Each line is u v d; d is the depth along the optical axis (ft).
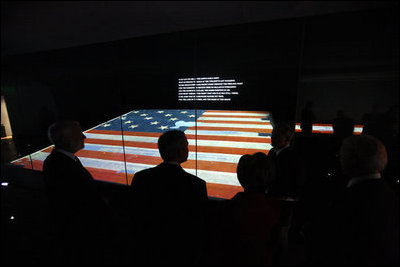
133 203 3.81
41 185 10.56
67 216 4.99
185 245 3.72
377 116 5.53
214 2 5.25
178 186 3.64
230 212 3.01
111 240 6.60
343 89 5.73
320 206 6.14
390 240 2.45
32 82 12.26
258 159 3.14
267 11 5.06
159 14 5.80
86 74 11.09
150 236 3.72
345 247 2.63
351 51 5.43
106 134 19.16
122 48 9.50
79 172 5.10
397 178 5.42
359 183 2.85
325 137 6.19
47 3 6.51
